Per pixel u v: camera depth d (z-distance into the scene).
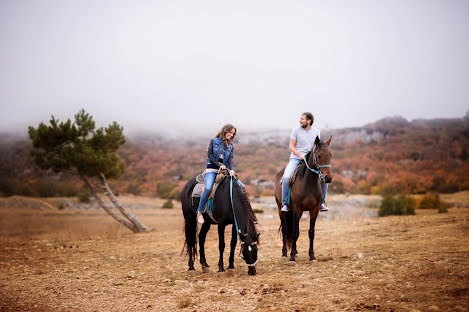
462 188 50.00
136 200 45.75
